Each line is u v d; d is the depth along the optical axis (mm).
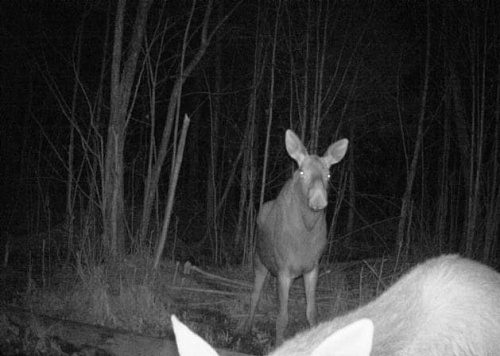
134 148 19234
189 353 1728
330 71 14586
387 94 15648
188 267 10227
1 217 16531
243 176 14414
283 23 14156
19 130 20500
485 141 14406
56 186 17891
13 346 6520
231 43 16875
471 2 13117
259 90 15312
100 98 12484
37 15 16609
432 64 15758
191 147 20750
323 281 10422
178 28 15836
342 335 1601
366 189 22031
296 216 6793
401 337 2078
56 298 7969
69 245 10367
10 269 9836
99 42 16969
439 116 16547
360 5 14430
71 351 6254
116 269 9211
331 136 15727
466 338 2146
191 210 18797
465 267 2479
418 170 20219
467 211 13086
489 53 13523
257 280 7938
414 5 15117
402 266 10867
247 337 7512
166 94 20875
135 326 7387
